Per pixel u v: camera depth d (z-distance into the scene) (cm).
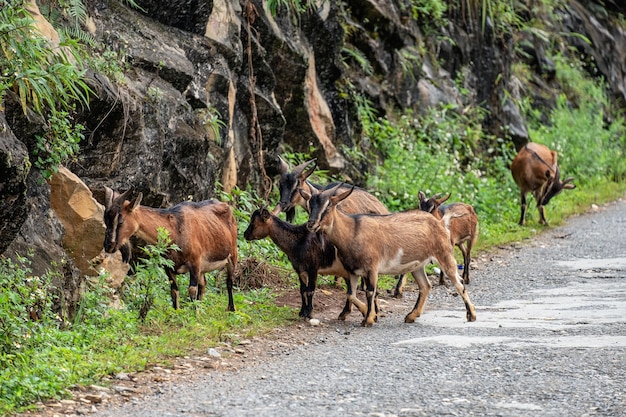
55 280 1135
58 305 1130
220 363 1048
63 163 1280
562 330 1239
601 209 2991
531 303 1491
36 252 1134
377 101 2555
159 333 1174
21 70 1137
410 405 866
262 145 1947
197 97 1620
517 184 2569
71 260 1189
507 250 2153
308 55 2111
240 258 1583
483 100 3142
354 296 1338
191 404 875
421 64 2798
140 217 1208
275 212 1606
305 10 2056
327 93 2255
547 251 2122
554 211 2762
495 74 3198
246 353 1111
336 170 2169
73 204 1219
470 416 826
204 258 1286
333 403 875
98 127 1317
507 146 3127
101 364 995
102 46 1438
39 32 1233
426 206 1658
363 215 1345
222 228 1319
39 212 1174
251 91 1847
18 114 1128
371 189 2275
